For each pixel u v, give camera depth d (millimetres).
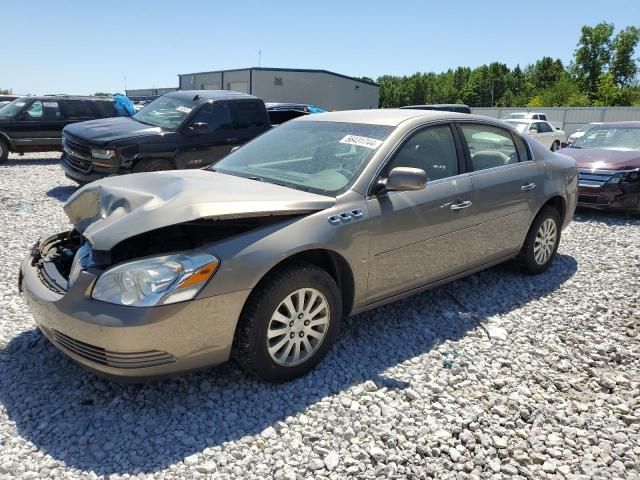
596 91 60750
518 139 5129
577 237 7227
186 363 2932
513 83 105188
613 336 4152
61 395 3145
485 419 3045
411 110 4609
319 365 3535
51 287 3121
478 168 4543
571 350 3912
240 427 2904
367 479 2559
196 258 2896
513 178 4805
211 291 2883
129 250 3053
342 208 3480
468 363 3631
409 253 3891
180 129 9031
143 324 2729
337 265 3500
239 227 3139
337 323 3484
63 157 9680
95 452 2666
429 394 3264
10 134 13875
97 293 2836
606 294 4996
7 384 3246
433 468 2645
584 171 8641
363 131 4094
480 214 4438
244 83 39094
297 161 4043
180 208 2986
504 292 4961
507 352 3836
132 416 2965
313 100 40531
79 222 3598
